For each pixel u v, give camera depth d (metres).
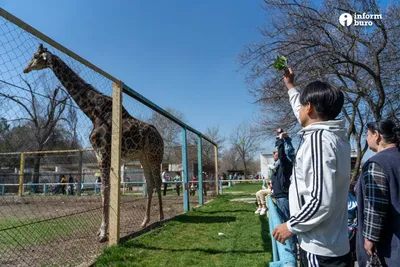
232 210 8.98
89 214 8.04
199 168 11.10
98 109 5.23
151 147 6.47
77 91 5.26
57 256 4.14
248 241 5.13
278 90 10.59
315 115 1.75
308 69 8.98
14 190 16.42
